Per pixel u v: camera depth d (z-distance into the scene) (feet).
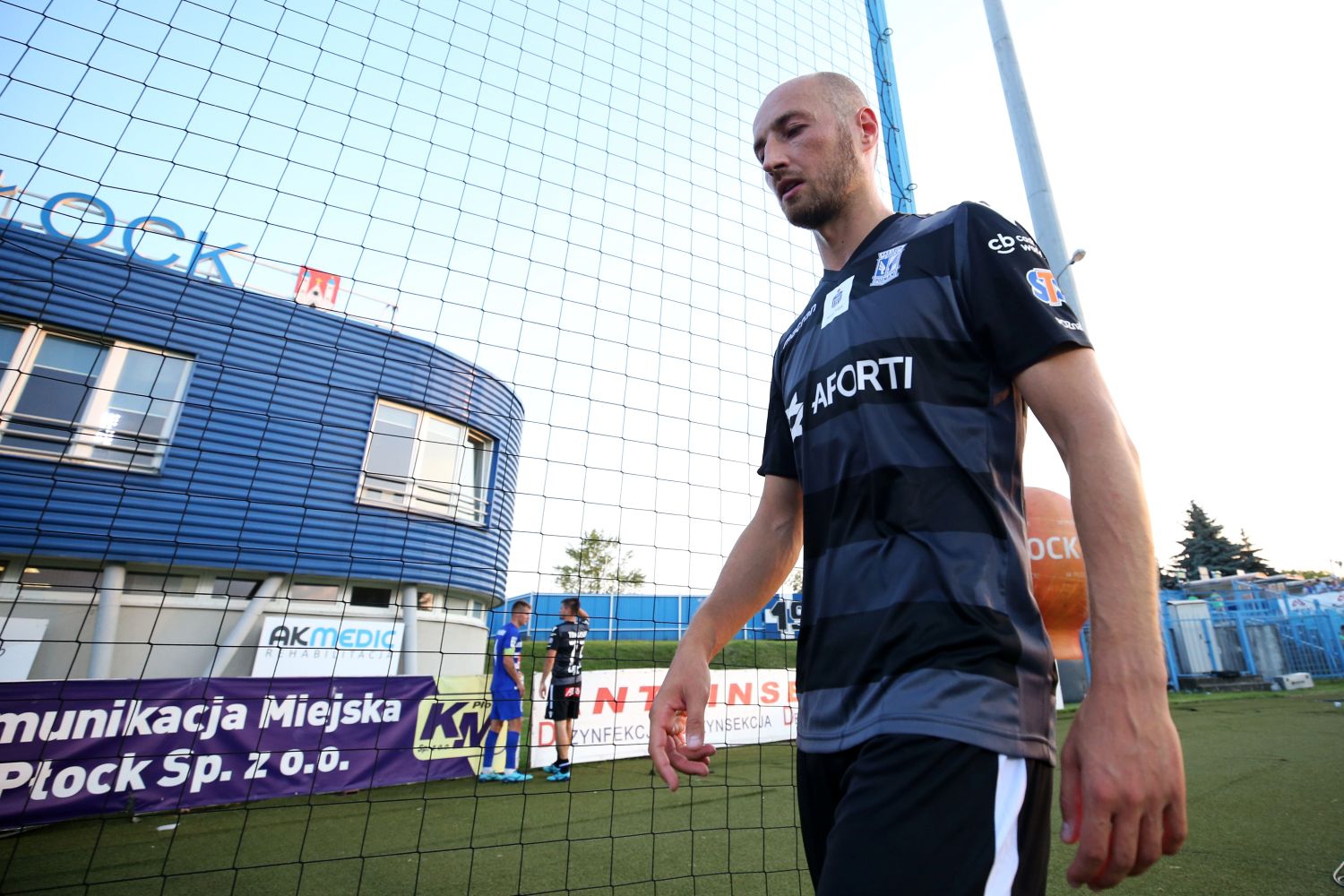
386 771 16.80
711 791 15.60
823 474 3.18
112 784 12.78
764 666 24.31
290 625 22.31
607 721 22.36
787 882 8.75
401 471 23.49
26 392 18.53
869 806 2.30
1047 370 2.53
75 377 19.21
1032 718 2.44
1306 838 9.23
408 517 9.02
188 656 20.88
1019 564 2.66
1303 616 51.96
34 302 16.88
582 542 8.57
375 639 23.15
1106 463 2.27
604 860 10.03
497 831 12.13
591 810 13.82
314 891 8.93
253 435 21.15
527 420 8.74
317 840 11.78
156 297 19.25
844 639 2.81
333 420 22.20
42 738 12.96
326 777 15.89
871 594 2.76
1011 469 2.81
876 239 3.50
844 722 2.71
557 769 17.88
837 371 3.19
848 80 3.87
